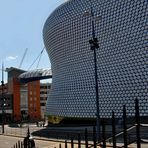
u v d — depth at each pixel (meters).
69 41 100.88
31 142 41.88
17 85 167.25
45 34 118.38
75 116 95.00
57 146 49.72
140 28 80.12
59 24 105.00
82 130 75.75
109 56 86.88
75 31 98.19
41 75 149.12
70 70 100.44
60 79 105.88
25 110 173.62
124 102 81.00
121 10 84.62
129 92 80.44
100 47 89.44
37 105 176.62
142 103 77.12
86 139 13.54
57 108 104.50
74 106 95.94
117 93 83.12
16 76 169.75
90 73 92.00
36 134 78.00
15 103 166.12
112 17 86.69
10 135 81.25
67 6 101.12
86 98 92.00
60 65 106.81
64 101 100.94
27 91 175.38
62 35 104.00
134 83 79.81
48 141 60.22
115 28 85.88
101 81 88.06
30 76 151.75
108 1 87.81
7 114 164.12
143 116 76.31
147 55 78.12
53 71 115.25
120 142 45.88
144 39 78.94
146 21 79.06
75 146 45.91
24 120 166.38
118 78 83.69
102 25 89.25
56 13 106.44
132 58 81.06
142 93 77.62
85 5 94.50
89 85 91.75
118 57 84.50
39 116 175.62
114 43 85.81
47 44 117.75
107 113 84.38
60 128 91.62
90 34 93.19
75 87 96.94
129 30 82.44
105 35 88.38
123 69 82.81
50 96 113.19
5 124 143.75
